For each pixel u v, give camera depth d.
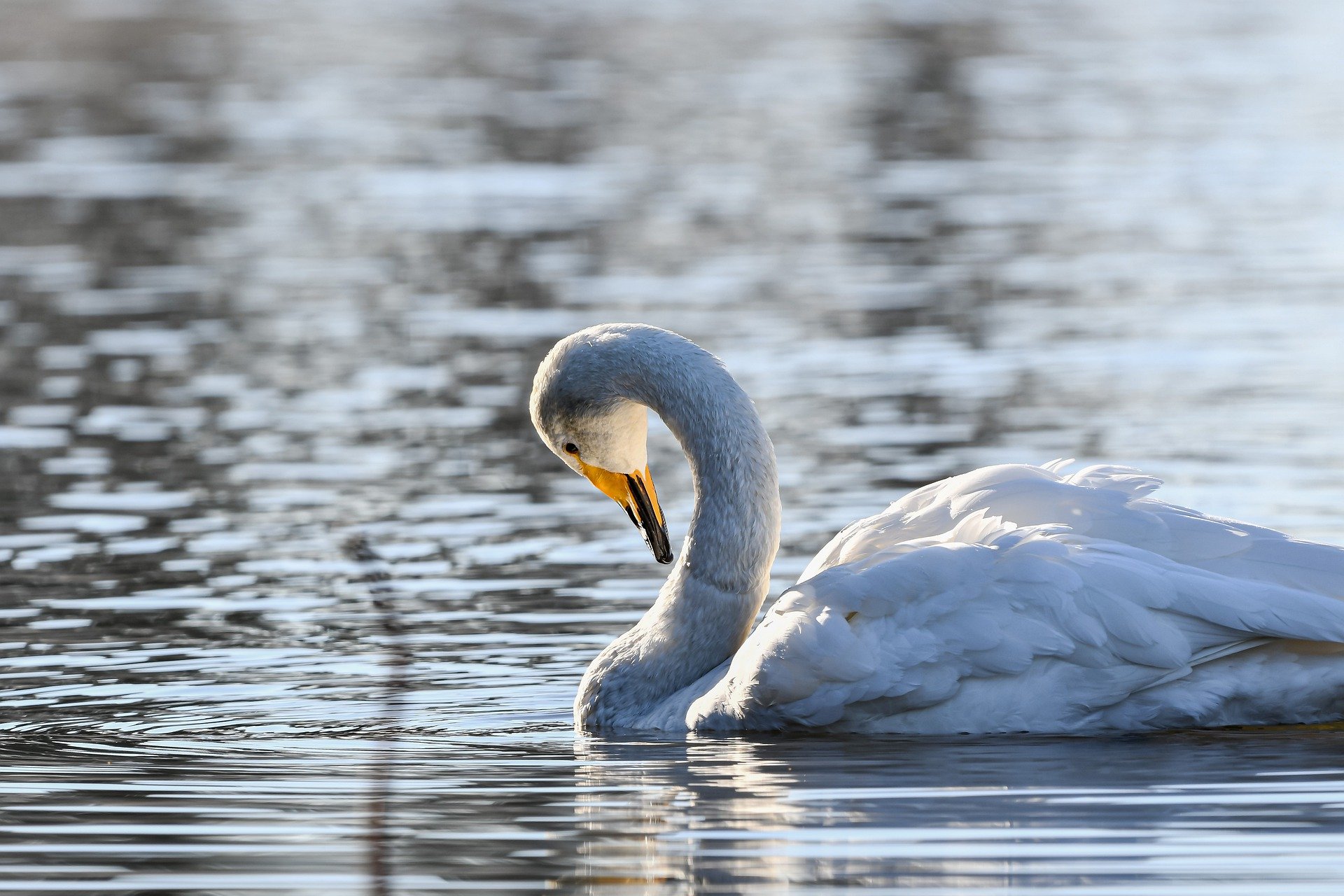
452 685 10.91
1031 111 44.84
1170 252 28.88
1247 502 14.99
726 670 10.21
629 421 10.90
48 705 10.40
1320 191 34.12
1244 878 7.32
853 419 18.69
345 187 36.19
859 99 47.25
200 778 8.96
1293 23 63.06
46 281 27.53
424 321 24.59
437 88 49.88
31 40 58.94
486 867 7.63
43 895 7.36
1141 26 62.62
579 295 26.14
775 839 7.87
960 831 7.91
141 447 18.11
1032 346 22.38
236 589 13.15
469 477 16.86
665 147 40.66
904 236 30.69
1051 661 9.22
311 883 7.47
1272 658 9.20
